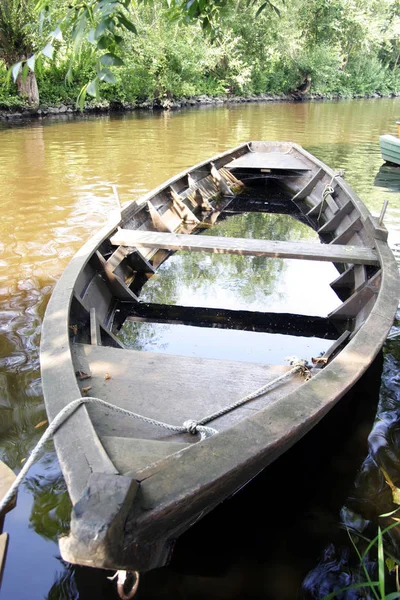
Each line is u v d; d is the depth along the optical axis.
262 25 27.89
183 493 1.60
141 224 5.67
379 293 3.47
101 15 2.00
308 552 2.25
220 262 5.90
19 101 19.23
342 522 2.40
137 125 17.67
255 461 1.85
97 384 2.75
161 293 4.98
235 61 28.59
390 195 8.94
